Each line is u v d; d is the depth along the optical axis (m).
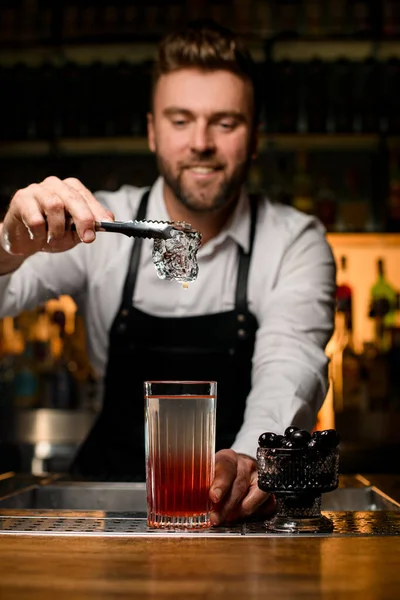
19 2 3.59
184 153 1.86
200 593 0.85
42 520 1.25
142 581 0.89
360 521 1.24
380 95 3.52
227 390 2.06
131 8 3.57
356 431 3.21
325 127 3.52
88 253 2.06
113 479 1.79
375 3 3.48
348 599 0.82
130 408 2.09
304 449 1.16
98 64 3.56
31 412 3.29
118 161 3.64
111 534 1.14
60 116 3.57
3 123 3.56
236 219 2.01
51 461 3.22
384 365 3.40
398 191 3.48
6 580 0.90
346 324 3.37
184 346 2.07
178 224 1.25
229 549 1.05
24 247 1.48
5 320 3.56
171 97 1.84
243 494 1.24
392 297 3.45
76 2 3.56
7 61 3.55
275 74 3.52
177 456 1.18
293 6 3.53
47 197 1.34
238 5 3.55
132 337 2.07
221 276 2.04
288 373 1.67
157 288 2.05
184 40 1.84
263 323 1.91
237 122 1.86
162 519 1.18
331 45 3.45
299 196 3.54
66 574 0.92
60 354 3.53
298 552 1.03
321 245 2.04
